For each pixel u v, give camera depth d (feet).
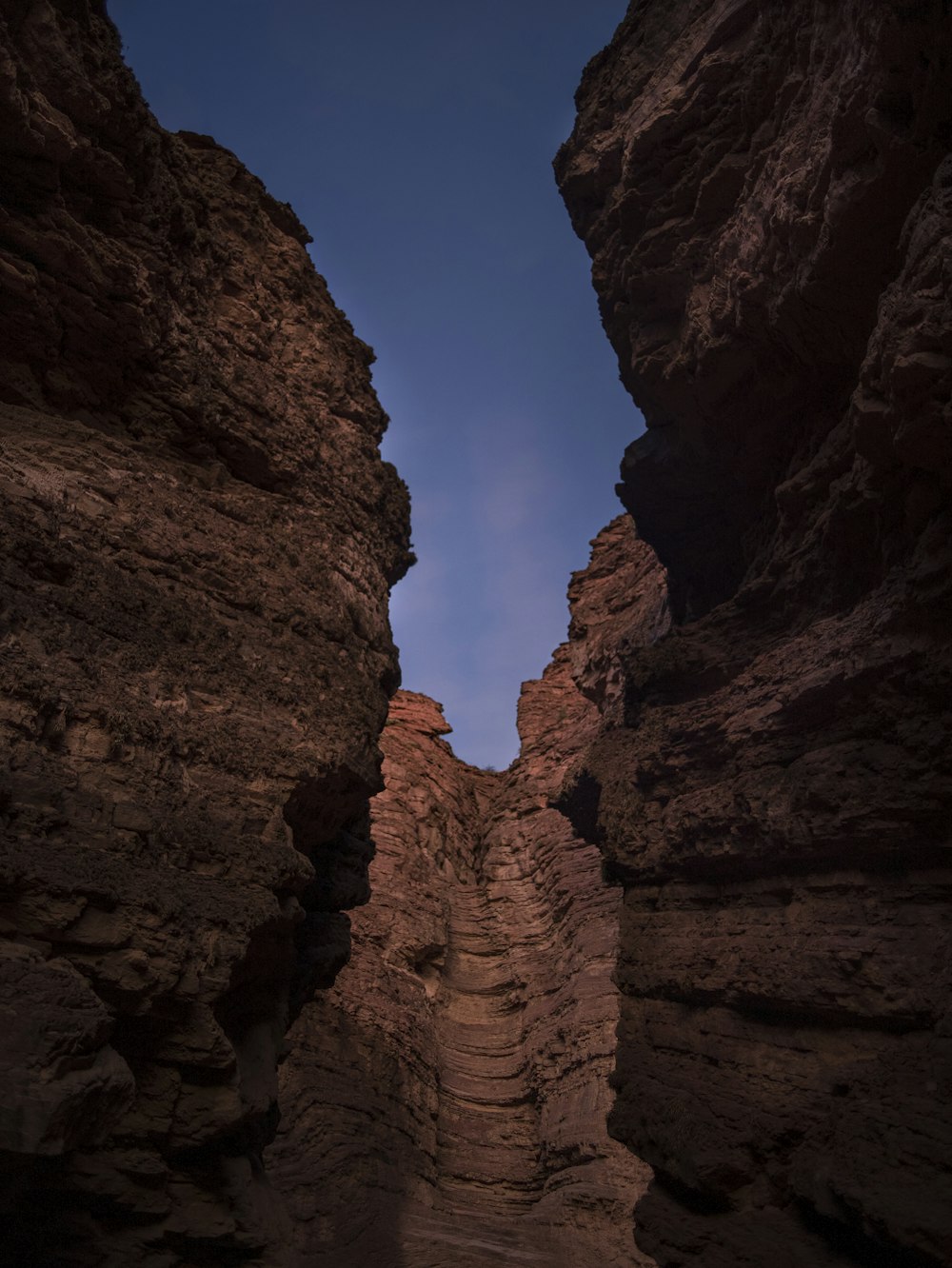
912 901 41.27
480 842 157.89
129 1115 31.68
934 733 39.81
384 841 135.95
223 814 37.19
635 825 58.39
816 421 54.24
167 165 46.09
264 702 41.24
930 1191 32.01
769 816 46.96
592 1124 95.20
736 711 52.54
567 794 70.69
